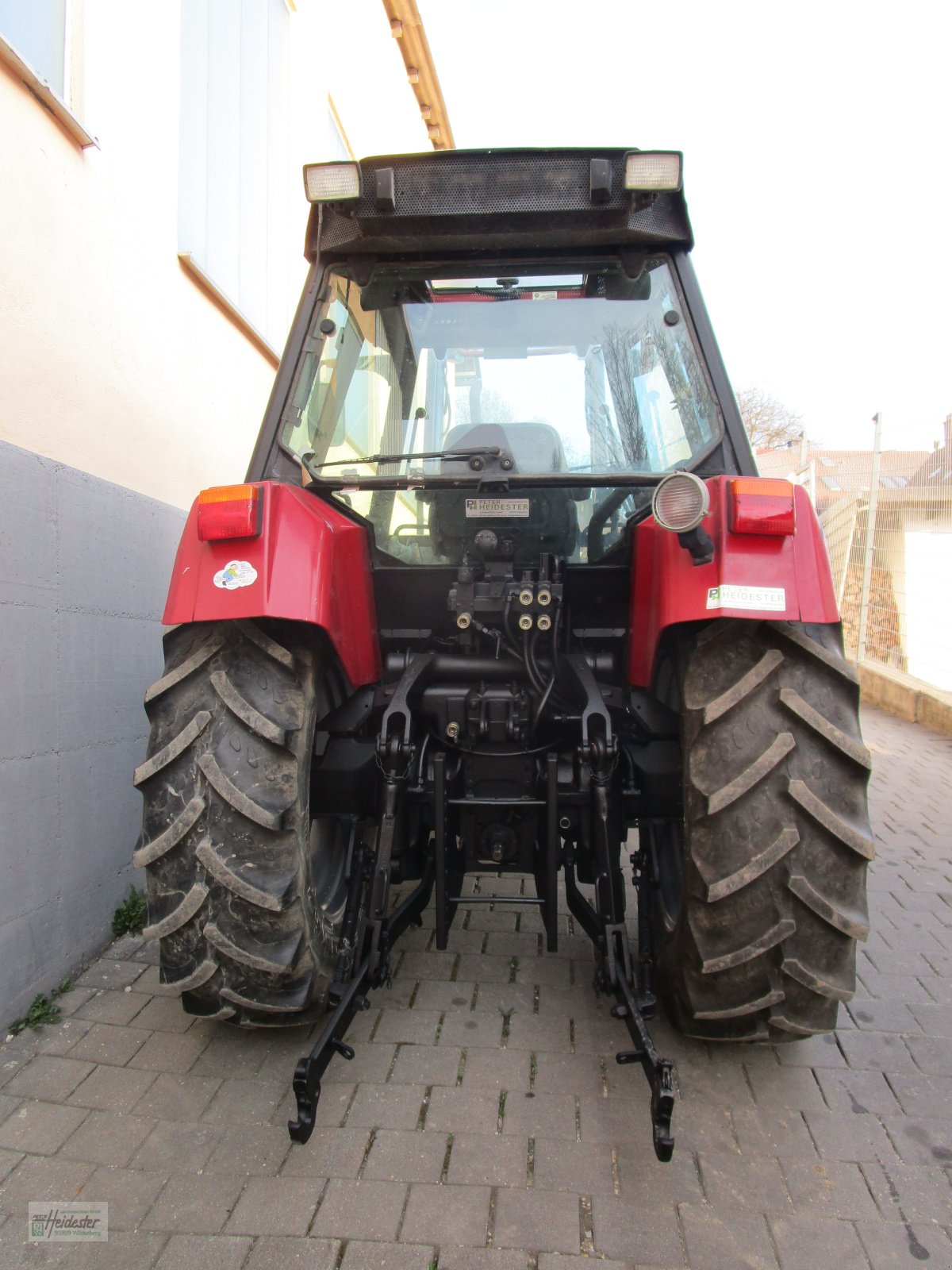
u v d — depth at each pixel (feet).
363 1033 7.79
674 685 7.15
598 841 7.07
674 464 7.76
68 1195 5.87
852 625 32.65
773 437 94.99
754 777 5.96
